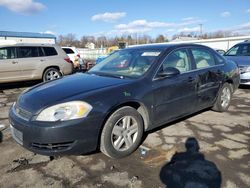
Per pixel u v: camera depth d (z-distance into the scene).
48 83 3.93
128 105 3.51
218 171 3.05
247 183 2.81
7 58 8.74
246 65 7.98
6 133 4.37
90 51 41.50
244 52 8.93
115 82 3.58
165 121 4.04
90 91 3.24
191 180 2.88
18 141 3.21
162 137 4.07
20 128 3.07
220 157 3.40
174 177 2.94
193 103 4.48
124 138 3.41
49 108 2.98
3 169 3.16
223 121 4.85
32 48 9.30
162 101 3.85
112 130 3.26
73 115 2.96
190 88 4.33
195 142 3.88
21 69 8.98
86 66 13.30
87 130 3.02
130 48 4.84
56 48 9.92
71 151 2.99
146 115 3.68
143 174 3.02
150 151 3.60
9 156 3.49
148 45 4.71
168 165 3.21
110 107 3.17
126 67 4.17
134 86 3.53
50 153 2.96
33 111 3.03
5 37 34.69
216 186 2.76
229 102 5.55
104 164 3.26
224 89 5.34
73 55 14.86
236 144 3.81
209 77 4.80
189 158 3.38
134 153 3.54
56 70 9.75
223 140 3.96
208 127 4.52
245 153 3.52
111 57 4.84
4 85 9.74
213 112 5.43
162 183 2.83
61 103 3.00
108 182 2.87
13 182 2.88
